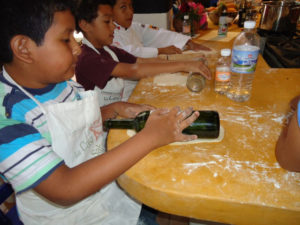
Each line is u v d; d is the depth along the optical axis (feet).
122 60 4.57
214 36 5.90
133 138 1.87
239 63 2.43
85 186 1.68
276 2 5.65
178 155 1.88
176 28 6.61
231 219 1.57
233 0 7.69
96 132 2.49
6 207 2.69
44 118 2.06
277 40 5.13
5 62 1.85
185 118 2.03
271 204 1.45
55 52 1.78
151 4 6.53
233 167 1.73
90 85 3.64
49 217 2.27
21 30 1.64
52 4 1.66
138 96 2.97
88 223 2.37
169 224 3.79
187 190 1.57
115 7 4.90
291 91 2.81
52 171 1.64
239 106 2.53
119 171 1.73
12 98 1.90
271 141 1.98
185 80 3.30
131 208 2.53
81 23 3.51
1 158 1.61
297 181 1.60
